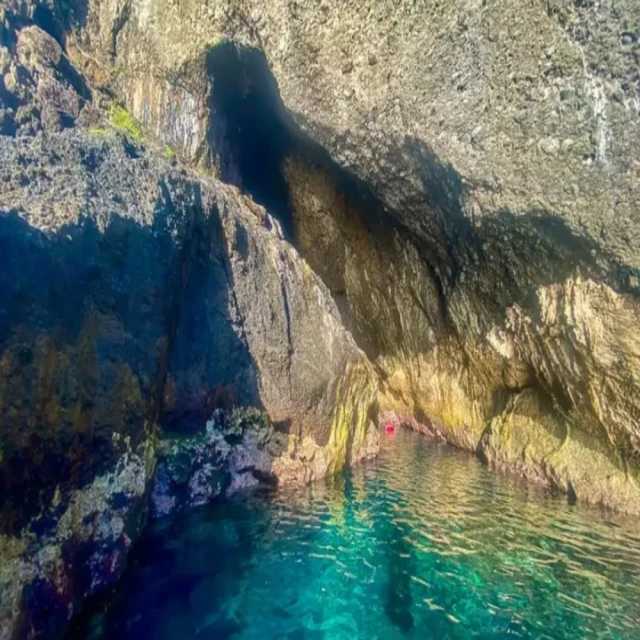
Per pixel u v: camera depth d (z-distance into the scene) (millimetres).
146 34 8859
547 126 6207
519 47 6156
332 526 6145
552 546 5855
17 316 3383
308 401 7516
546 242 6820
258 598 4664
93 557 4246
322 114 8148
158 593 4535
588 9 5602
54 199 4156
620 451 7082
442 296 10016
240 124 10617
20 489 3428
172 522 5883
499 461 8797
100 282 4398
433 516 6594
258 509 6496
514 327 8117
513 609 4711
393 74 7242
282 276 7516
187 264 6059
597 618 4590
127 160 5281
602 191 6008
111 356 4562
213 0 8227
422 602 4770
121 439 4723
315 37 7617
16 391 3375
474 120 6742
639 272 5977
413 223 9172
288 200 12359
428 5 6719
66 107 5691
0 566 3158
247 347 7000
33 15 6887
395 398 12453
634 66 5484
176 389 6188
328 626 4379
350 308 12711
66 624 3770
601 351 6617
